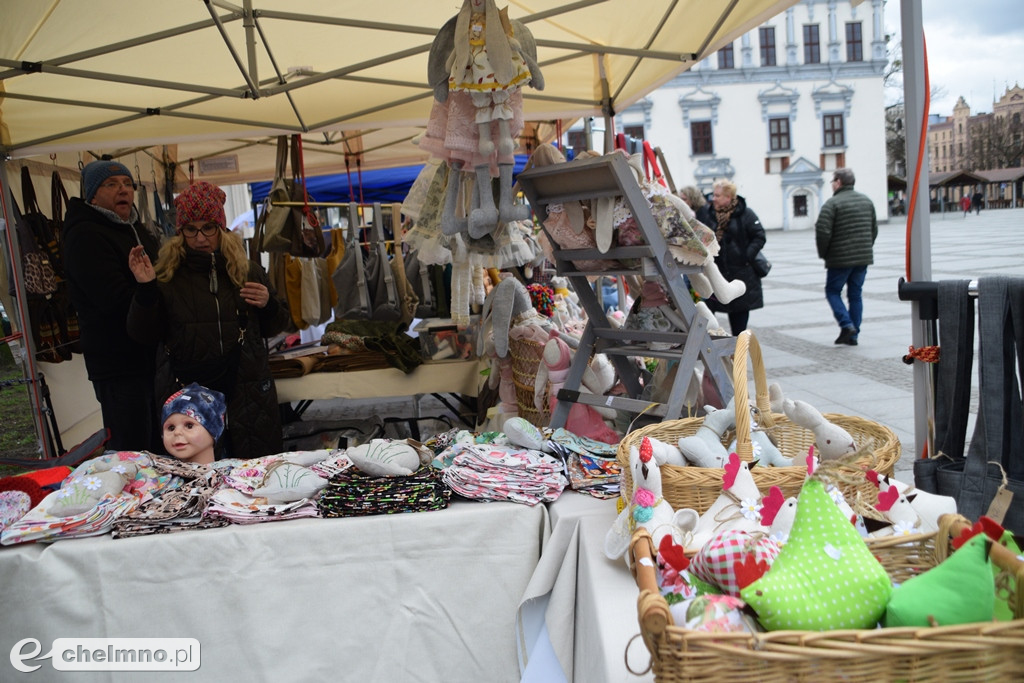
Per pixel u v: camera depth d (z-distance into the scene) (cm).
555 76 457
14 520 226
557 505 229
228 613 219
